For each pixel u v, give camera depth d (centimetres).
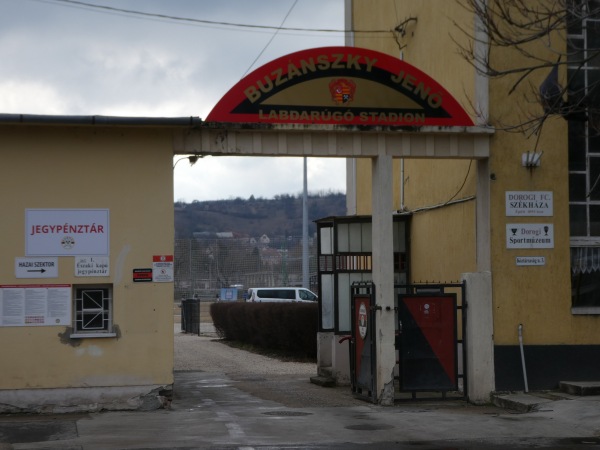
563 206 1545
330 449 1059
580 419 1272
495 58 1528
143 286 1390
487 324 1513
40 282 1363
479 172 1551
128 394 1372
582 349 1536
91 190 1387
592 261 1584
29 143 1375
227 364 2444
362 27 2297
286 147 1453
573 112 1187
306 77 1451
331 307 1923
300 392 1705
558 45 1544
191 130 1421
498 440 1139
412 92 1482
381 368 1480
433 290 1755
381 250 1487
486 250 1527
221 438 1126
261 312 2822
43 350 1356
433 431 1205
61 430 1186
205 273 4728
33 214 1369
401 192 1941
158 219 1401
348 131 1460
